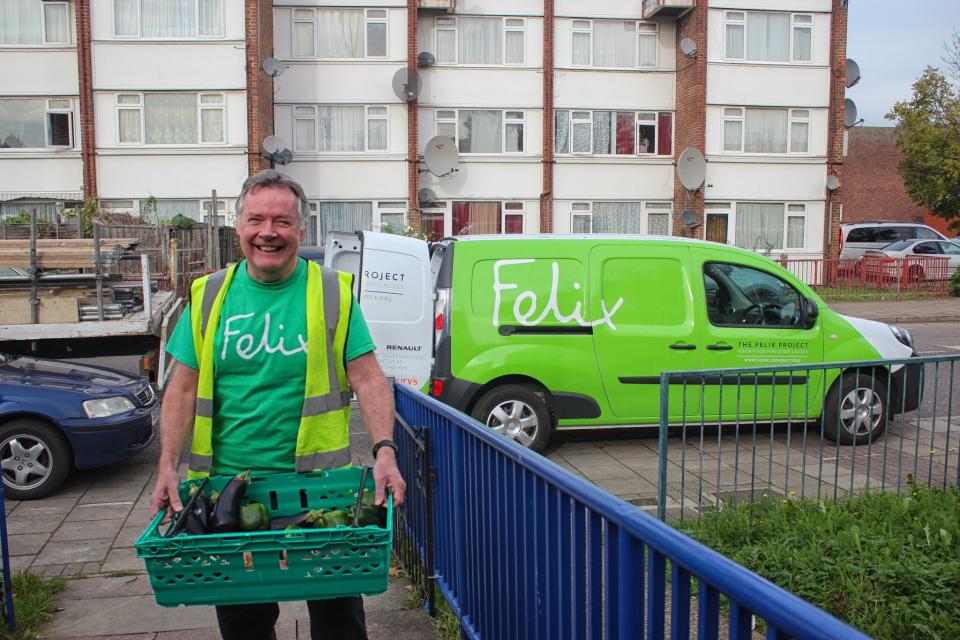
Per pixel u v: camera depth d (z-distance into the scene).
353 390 2.96
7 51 24.31
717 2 26.88
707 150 27.30
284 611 4.27
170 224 19.41
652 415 7.52
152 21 24.25
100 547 5.32
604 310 7.44
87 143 24.25
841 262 24.61
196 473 2.77
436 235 25.92
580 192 27.52
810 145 27.80
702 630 1.71
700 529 4.98
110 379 7.04
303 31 26.09
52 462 6.39
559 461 7.36
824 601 4.06
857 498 5.42
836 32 27.44
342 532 2.43
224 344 2.74
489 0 26.72
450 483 3.84
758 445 7.49
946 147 28.16
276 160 25.44
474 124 27.02
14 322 7.46
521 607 2.92
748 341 7.56
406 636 3.94
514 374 7.31
